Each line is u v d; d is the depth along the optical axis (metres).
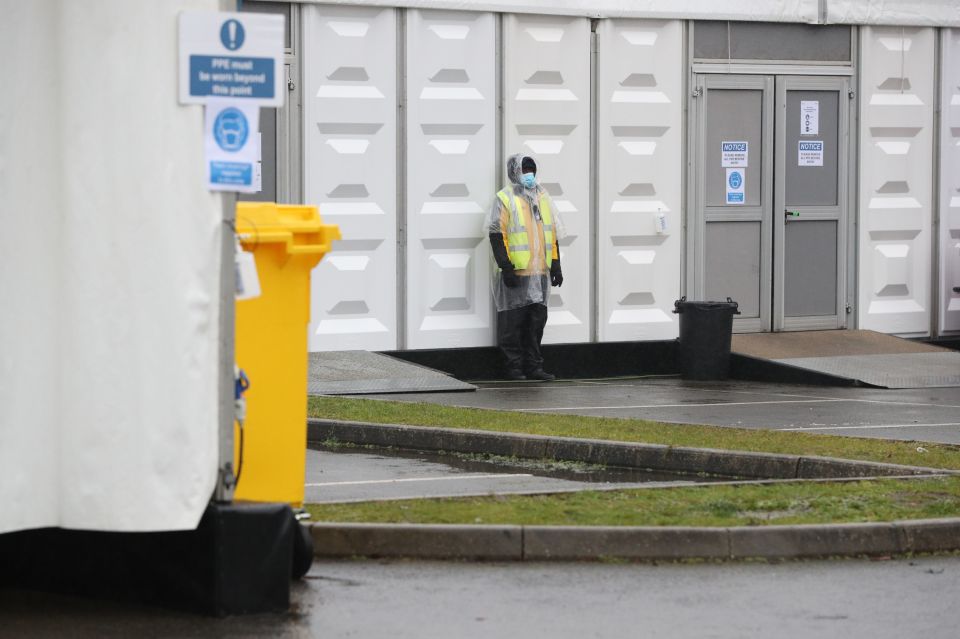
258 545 20.61
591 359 51.06
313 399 40.59
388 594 21.81
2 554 22.05
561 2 49.75
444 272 48.94
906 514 25.77
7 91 19.64
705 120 52.53
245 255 21.38
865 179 54.91
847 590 22.42
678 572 23.42
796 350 51.59
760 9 52.66
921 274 55.94
